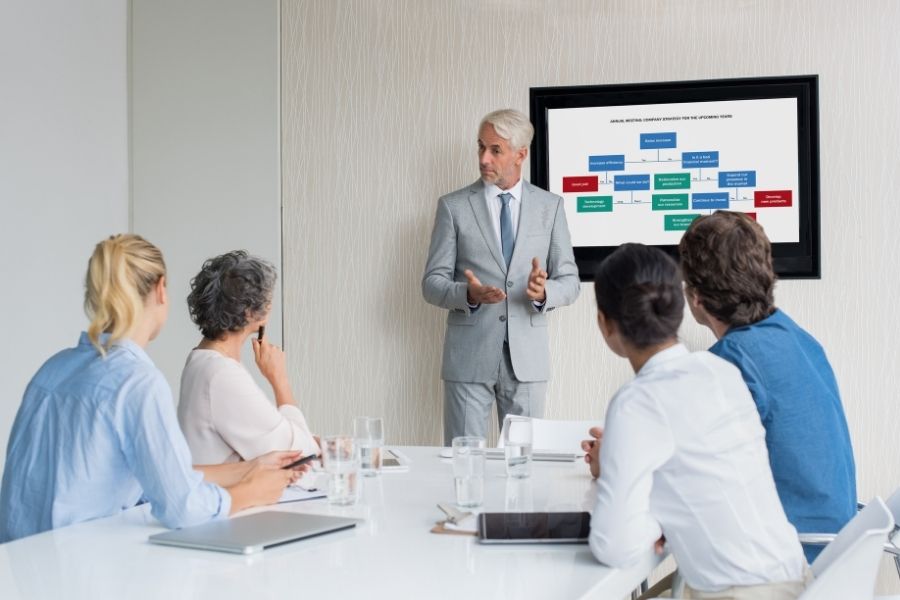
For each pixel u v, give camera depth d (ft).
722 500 5.55
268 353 9.19
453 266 13.69
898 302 13.48
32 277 13.37
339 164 14.93
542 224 13.55
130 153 15.46
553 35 14.25
